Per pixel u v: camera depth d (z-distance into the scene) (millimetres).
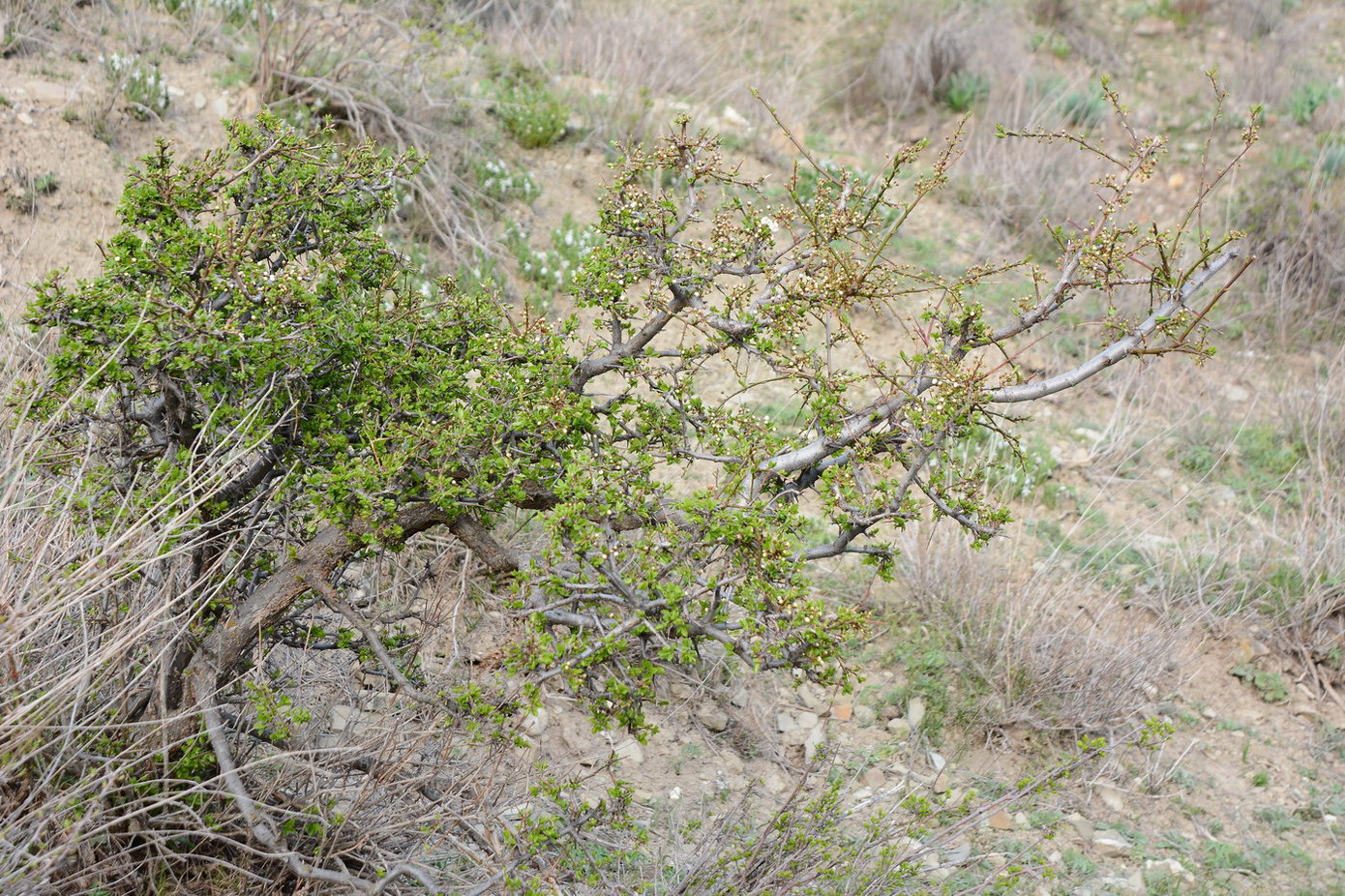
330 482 2762
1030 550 5438
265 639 3098
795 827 3281
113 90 6020
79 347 2803
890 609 4969
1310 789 4664
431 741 3225
